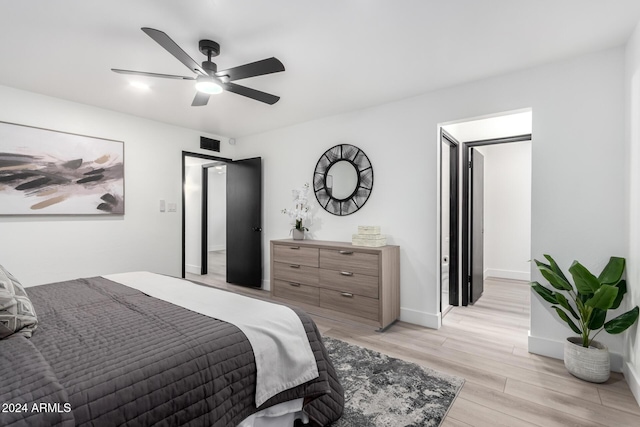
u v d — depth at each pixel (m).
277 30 1.92
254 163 4.48
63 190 3.08
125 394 0.93
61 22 1.82
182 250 4.10
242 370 1.24
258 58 2.26
